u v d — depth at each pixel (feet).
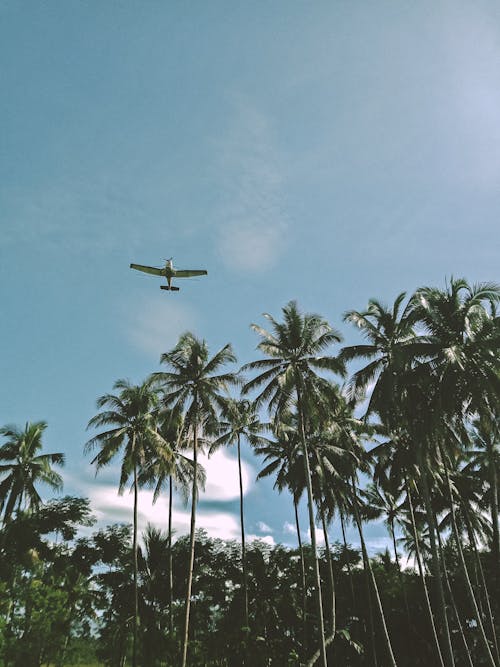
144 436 116.47
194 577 155.74
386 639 102.32
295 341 103.40
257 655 120.78
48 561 127.13
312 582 158.81
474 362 83.35
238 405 143.84
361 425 120.06
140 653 132.05
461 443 97.91
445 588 145.89
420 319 88.43
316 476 124.88
